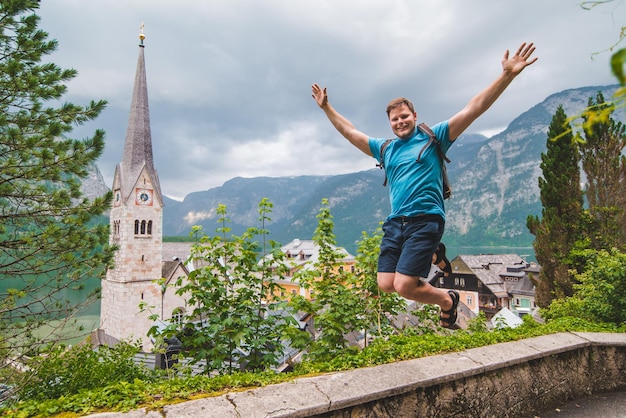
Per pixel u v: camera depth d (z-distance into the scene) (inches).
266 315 221.5
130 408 121.4
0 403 192.7
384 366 158.2
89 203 334.6
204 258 213.2
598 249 674.2
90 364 207.8
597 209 699.4
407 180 115.4
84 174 328.2
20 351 263.6
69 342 291.9
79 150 313.4
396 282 109.9
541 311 534.6
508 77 98.6
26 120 299.4
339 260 262.4
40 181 314.0
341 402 128.0
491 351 182.1
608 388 208.1
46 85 315.0
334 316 227.9
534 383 183.3
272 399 127.0
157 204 2048.5
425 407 148.7
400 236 115.0
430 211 110.9
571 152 748.0
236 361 202.8
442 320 121.2
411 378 147.1
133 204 1972.2
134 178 1991.9
